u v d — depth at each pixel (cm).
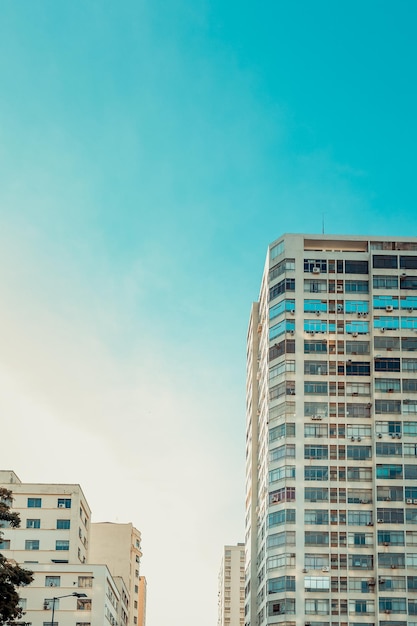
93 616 12031
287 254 12625
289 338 12312
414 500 11600
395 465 11769
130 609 18450
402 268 12500
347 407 12050
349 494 11706
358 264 12594
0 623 8038
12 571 8019
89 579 12212
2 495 8369
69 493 13775
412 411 11981
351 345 12294
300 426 11975
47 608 12031
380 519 11544
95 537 18338
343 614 11238
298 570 11406
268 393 12388
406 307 12369
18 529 13562
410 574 11325
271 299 12719
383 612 11162
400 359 12181
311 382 12144
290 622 11206
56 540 13538
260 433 13712
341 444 11900
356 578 11375
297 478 11775
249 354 15512
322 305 12431
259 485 13588
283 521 11631
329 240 12706
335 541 11525
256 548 13662
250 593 13562
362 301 12444
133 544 19162
